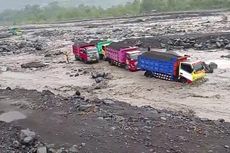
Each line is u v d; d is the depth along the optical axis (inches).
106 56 2126.0
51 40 3356.3
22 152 804.6
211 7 5029.5
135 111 1105.4
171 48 2342.5
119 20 4628.4
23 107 1114.1
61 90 1669.5
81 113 1038.4
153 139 883.4
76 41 3117.6
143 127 947.3
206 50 2239.2
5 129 935.0
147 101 1419.8
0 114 1062.4
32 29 4753.9
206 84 1574.8
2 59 2564.0
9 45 3147.1
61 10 7815.0
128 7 6082.7
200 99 1398.9
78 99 1221.1
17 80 1929.1
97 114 1031.0
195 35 2598.4
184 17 4183.1
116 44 2055.9
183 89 1531.7
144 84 1646.2
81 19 5723.4
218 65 1870.1
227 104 1327.5
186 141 884.0
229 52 2145.7
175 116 1098.7
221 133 949.8
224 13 4178.2
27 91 1352.1
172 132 930.1
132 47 1993.1
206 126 1003.9
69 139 871.7
